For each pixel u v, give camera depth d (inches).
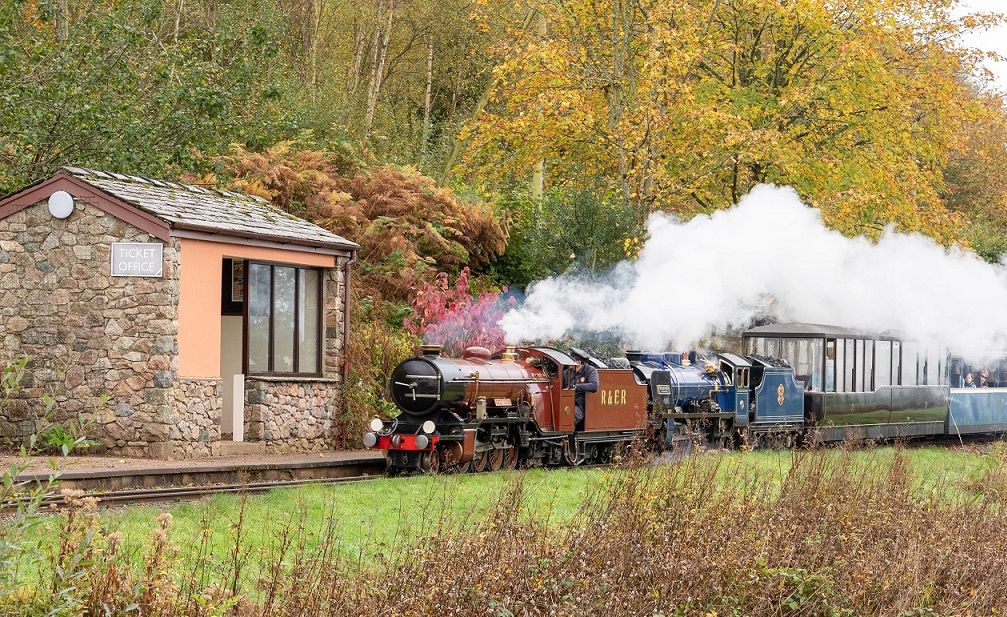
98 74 909.2
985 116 1428.4
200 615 323.3
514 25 1567.4
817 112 1355.8
